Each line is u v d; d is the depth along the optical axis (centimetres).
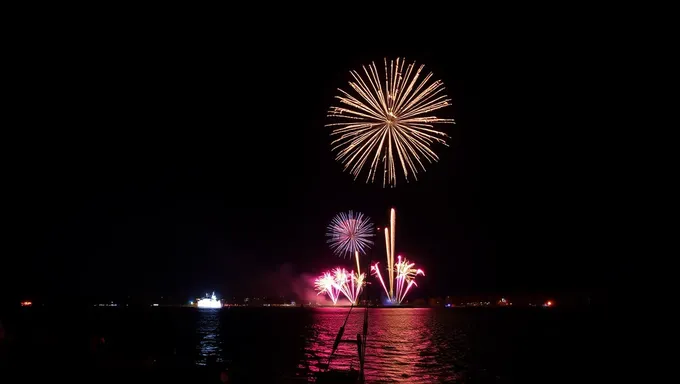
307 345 4150
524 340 4888
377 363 2944
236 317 11662
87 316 11150
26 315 9619
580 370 2791
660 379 2508
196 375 2289
